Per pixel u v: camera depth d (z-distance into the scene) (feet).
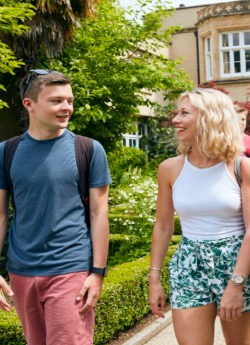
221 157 8.57
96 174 9.02
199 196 8.61
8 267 9.06
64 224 8.75
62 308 8.47
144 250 23.45
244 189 8.57
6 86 34.01
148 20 33.47
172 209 9.46
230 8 77.61
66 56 32.63
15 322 12.15
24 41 27.37
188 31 83.41
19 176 8.86
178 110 8.96
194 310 8.52
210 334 8.58
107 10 33.17
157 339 15.67
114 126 34.12
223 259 8.51
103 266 8.86
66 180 8.79
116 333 15.61
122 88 32.40
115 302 14.97
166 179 9.25
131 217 24.35
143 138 62.59
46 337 8.69
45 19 26.94
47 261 8.63
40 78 8.89
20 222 8.91
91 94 29.45
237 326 8.69
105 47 32.60
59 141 9.02
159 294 9.29
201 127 8.52
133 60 33.68
